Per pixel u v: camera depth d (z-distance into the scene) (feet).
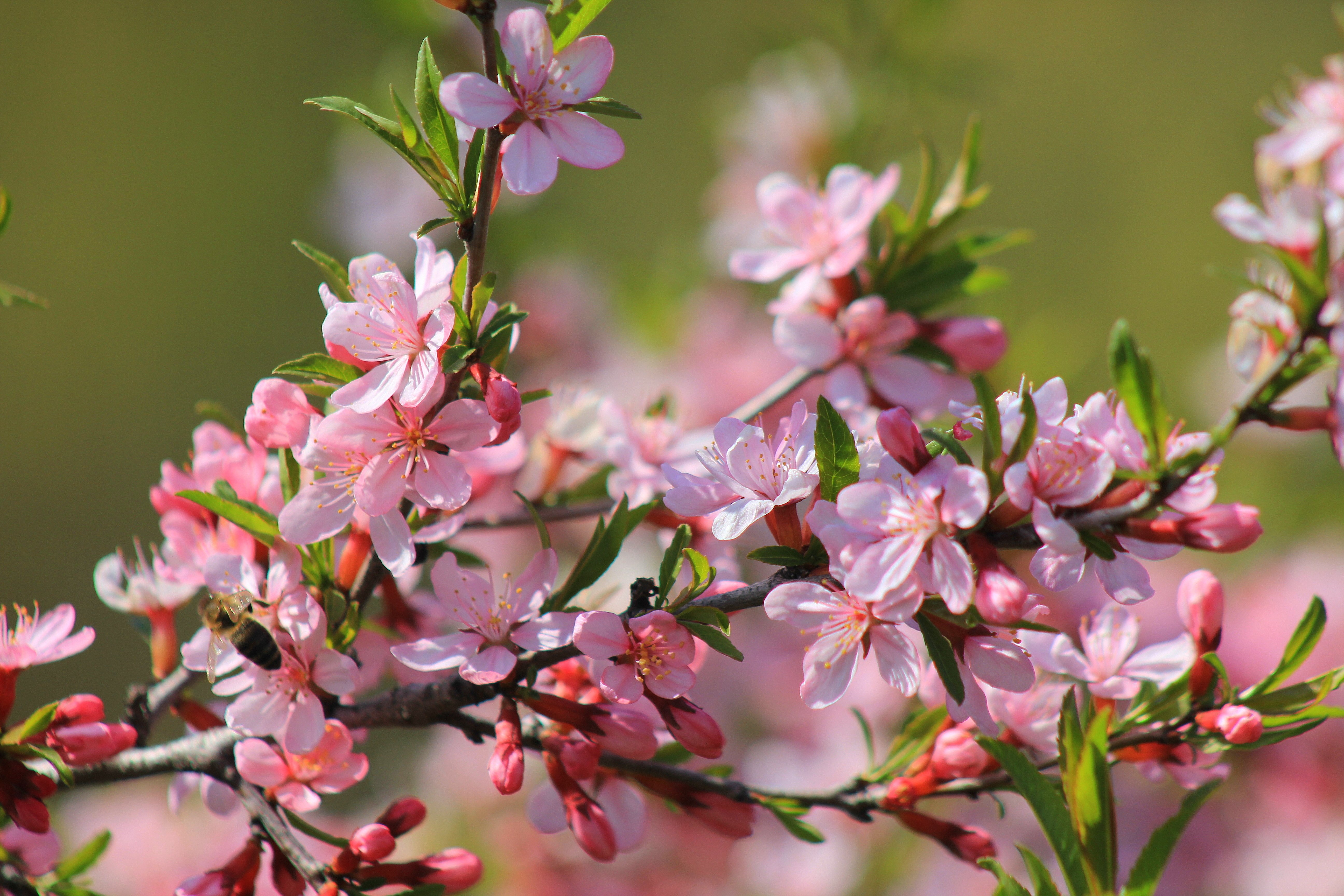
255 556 3.08
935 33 4.28
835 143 4.31
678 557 2.98
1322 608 3.02
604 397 3.24
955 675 2.96
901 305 3.22
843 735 3.79
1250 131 4.00
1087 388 6.79
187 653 3.03
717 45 8.57
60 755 3.03
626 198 8.24
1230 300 8.04
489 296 2.98
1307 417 2.97
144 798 3.95
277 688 3.02
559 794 3.07
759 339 4.46
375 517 3.00
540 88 2.97
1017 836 3.86
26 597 7.59
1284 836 4.00
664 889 3.82
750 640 4.13
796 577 2.99
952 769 3.06
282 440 3.02
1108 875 2.98
